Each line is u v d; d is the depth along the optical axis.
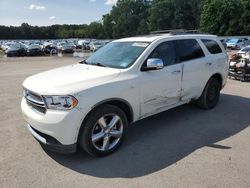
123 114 4.33
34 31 159.50
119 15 112.75
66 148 3.82
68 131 3.74
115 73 4.36
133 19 107.19
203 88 6.19
